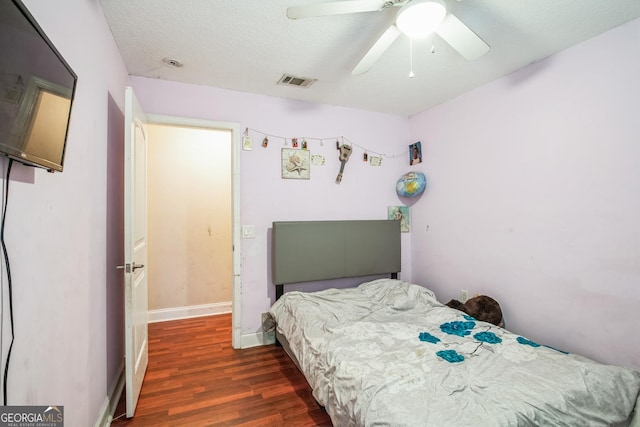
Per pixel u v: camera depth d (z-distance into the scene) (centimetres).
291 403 189
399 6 142
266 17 173
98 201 157
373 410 124
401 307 249
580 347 195
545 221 215
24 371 88
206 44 200
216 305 372
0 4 67
